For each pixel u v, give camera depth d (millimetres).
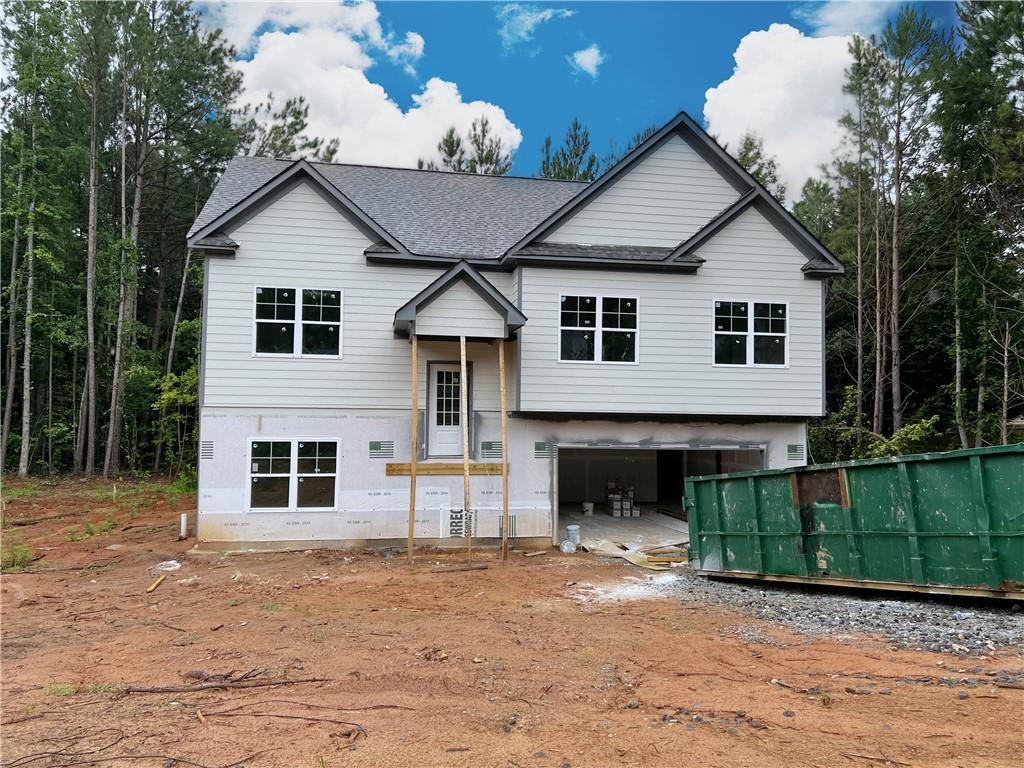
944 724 4727
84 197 30828
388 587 10609
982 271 22016
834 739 4551
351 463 14000
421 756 4445
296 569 11938
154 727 5012
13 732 4938
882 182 23844
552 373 14125
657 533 15797
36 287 28906
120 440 29484
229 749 4590
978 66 20734
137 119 29984
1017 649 6449
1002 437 20766
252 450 13625
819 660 6500
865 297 26266
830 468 9188
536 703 5473
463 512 14289
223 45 31172
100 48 27031
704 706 5305
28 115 26156
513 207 17609
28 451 27812
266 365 13734
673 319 14516
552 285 14219
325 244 14086
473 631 7914
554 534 14609
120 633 7906
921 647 6754
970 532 7652
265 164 17750
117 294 29172
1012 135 19859
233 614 8805
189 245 13336
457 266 13078
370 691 5812
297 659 6789
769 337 14781
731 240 14734
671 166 14961
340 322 14086
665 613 8828
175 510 19391
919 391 26656
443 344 14547
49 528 16438
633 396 14336
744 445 15133
